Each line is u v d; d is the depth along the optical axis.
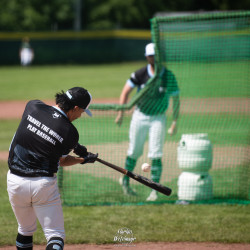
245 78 63.38
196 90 65.81
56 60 135.50
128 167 26.34
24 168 14.67
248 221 22.28
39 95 72.19
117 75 102.69
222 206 24.62
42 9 152.25
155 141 25.56
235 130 42.47
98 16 159.75
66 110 15.31
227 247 19.33
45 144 14.73
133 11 160.25
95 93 73.56
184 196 25.45
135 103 25.58
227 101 59.62
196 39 51.50
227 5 162.38
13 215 23.19
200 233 20.72
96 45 137.38
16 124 49.59
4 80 94.19
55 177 15.10
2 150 37.12
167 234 20.62
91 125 40.50
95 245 19.64
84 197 25.86
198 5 165.75
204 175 25.69
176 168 29.70
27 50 124.44
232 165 31.25
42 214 14.85
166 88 25.73
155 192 25.81
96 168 30.81
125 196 26.17
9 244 19.64
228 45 56.44
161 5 161.62
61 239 14.69
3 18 147.12
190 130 42.12
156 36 25.20
